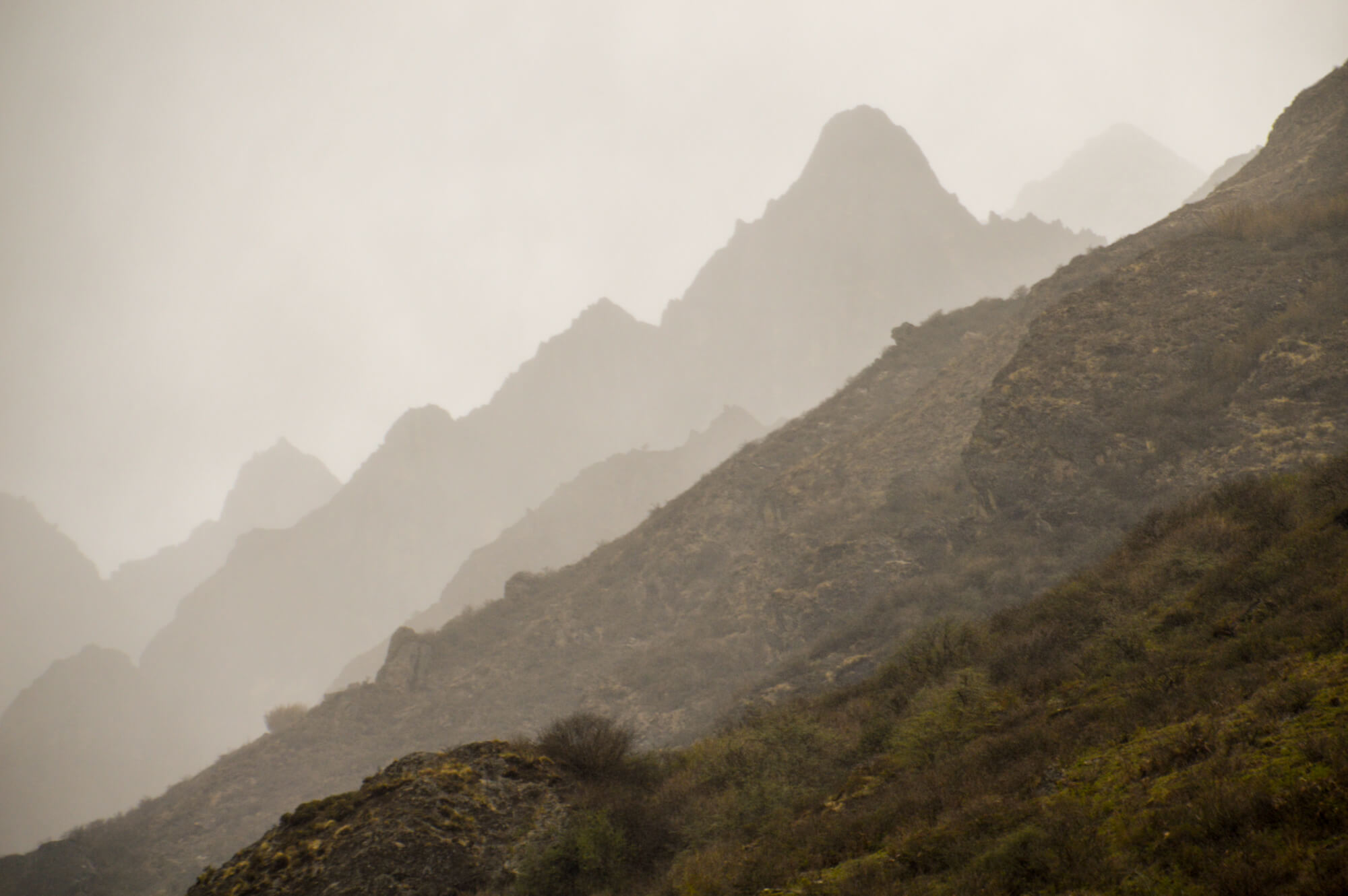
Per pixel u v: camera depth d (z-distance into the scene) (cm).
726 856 1055
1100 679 1099
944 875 677
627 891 1101
